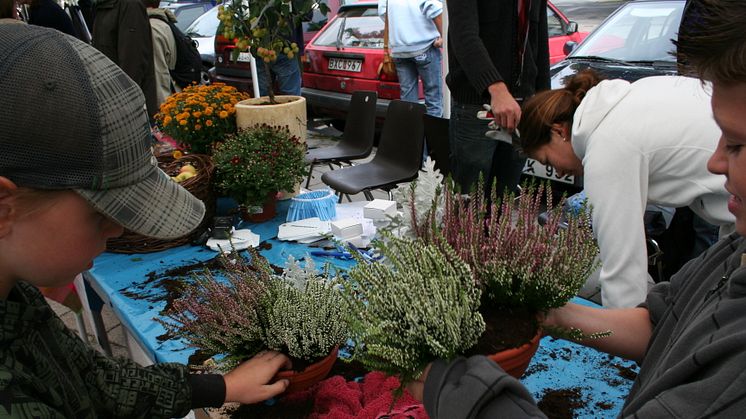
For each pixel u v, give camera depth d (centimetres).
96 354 94
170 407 95
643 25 378
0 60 58
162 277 172
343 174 326
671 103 131
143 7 405
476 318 78
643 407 59
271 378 105
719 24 49
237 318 105
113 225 72
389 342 78
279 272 171
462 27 212
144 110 70
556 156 156
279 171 207
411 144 321
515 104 201
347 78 539
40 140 59
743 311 58
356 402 105
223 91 246
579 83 151
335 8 671
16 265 65
